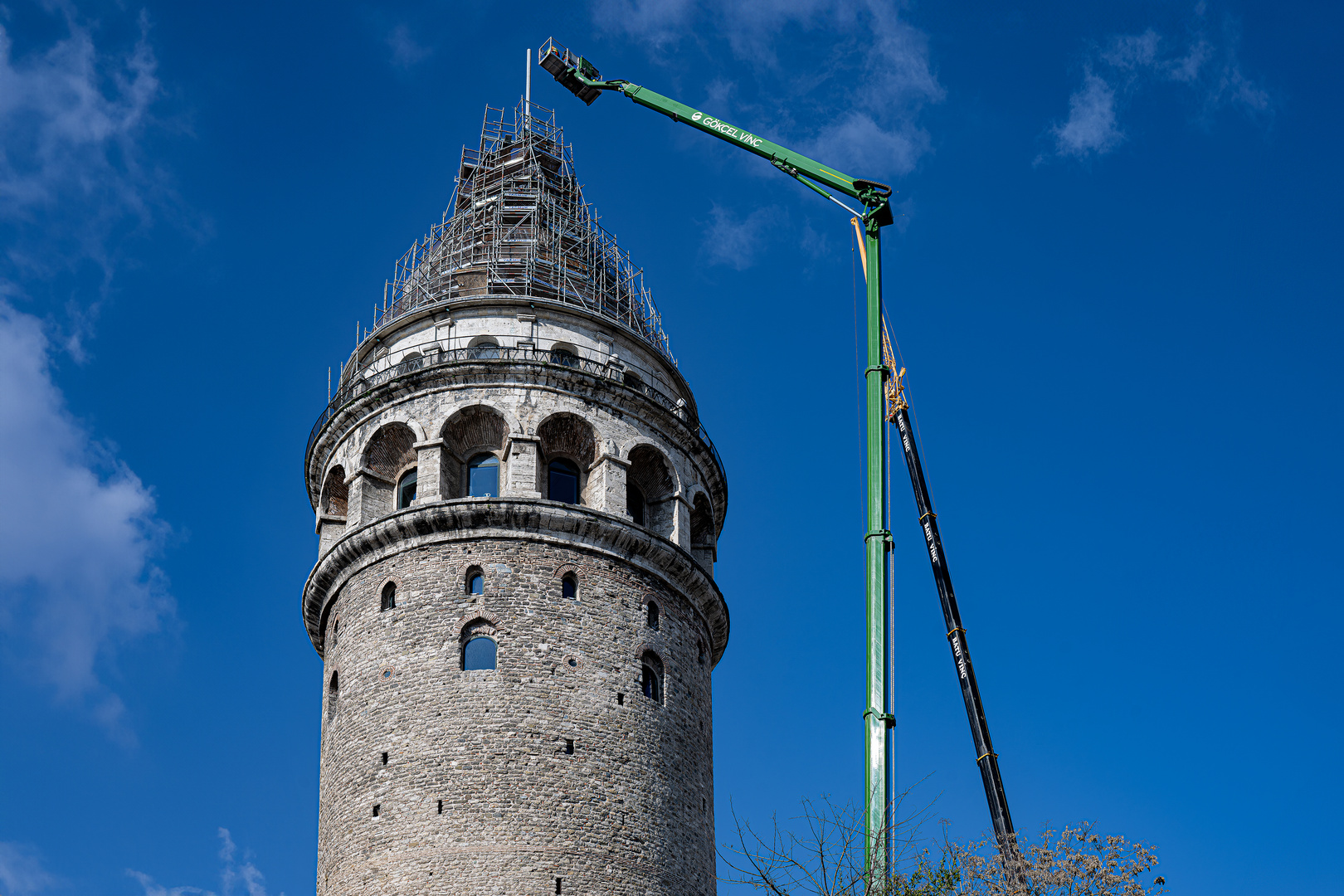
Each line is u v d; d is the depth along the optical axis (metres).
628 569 66.19
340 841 60.84
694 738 65.56
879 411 61.31
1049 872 46.28
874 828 51.72
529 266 74.31
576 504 65.44
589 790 60.50
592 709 62.25
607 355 71.69
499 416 67.38
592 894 58.50
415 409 68.00
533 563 64.44
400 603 64.19
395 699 62.09
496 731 60.62
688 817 63.28
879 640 56.41
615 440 68.38
